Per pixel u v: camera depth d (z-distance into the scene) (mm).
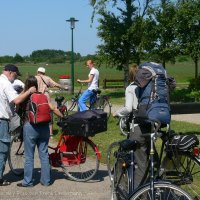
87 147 7234
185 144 4965
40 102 6770
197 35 23125
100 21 27547
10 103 6867
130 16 27297
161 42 24062
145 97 5449
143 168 5238
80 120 6832
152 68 5539
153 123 5160
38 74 11125
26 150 6898
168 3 23641
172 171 5164
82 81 13977
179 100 19422
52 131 11539
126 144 5180
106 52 28188
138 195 4410
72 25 26469
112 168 5871
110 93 29406
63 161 7246
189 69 72688
